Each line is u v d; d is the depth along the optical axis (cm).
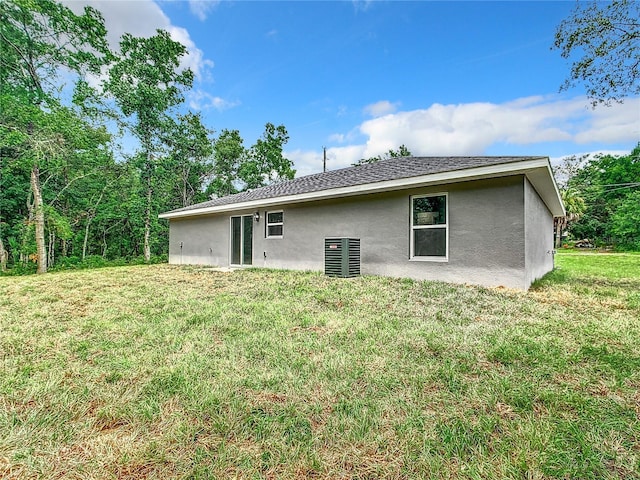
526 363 262
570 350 287
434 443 166
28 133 1216
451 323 373
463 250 627
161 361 275
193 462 156
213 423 185
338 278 717
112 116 1606
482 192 606
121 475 148
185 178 2152
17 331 366
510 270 574
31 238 1333
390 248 731
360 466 153
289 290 583
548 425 181
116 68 1611
